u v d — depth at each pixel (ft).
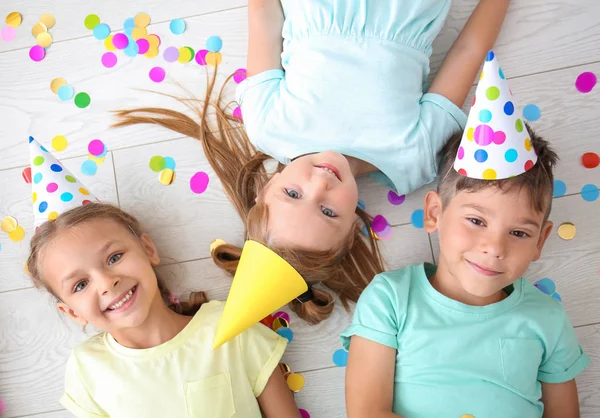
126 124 4.20
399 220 4.08
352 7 3.73
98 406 3.76
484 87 3.04
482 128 3.10
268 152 3.87
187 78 4.23
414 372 3.51
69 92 4.23
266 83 3.85
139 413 3.64
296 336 4.03
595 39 4.08
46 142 4.21
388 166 3.78
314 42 3.76
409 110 3.74
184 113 4.21
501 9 3.98
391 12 3.73
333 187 3.46
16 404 4.04
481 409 3.41
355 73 3.70
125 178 4.17
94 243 3.50
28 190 4.18
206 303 3.92
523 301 3.56
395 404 3.55
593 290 3.96
